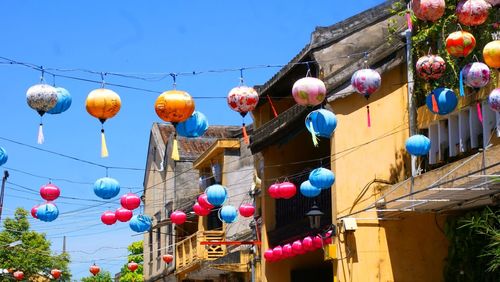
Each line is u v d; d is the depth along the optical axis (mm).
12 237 36656
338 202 16453
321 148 21047
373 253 16250
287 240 19812
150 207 36625
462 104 14766
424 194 14164
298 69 18609
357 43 17984
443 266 16344
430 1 10508
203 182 29828
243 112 11891
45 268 36781
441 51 15086
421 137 13203
